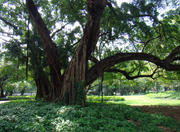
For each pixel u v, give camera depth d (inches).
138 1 431.2
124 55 478.0
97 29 412.8
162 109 474.9
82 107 374.9
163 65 490.3
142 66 656.4
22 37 615.8
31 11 463.8
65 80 460.8
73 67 444.5
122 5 450.6
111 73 689.6
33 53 581.0
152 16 446.0
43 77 611.2
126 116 324.5
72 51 598.5
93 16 381.1
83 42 431.8
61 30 677.9
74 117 266.1
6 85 1435.8
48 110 341.1
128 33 514.3
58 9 668.1
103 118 277.7
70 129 198.1
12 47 561.9
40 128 199.9
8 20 673.0
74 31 633.0
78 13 562.9
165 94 1209.4
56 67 504.4
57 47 563.2
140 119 299.1
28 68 645.9
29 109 357.4
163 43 589.6
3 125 217.6
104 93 1713.8
